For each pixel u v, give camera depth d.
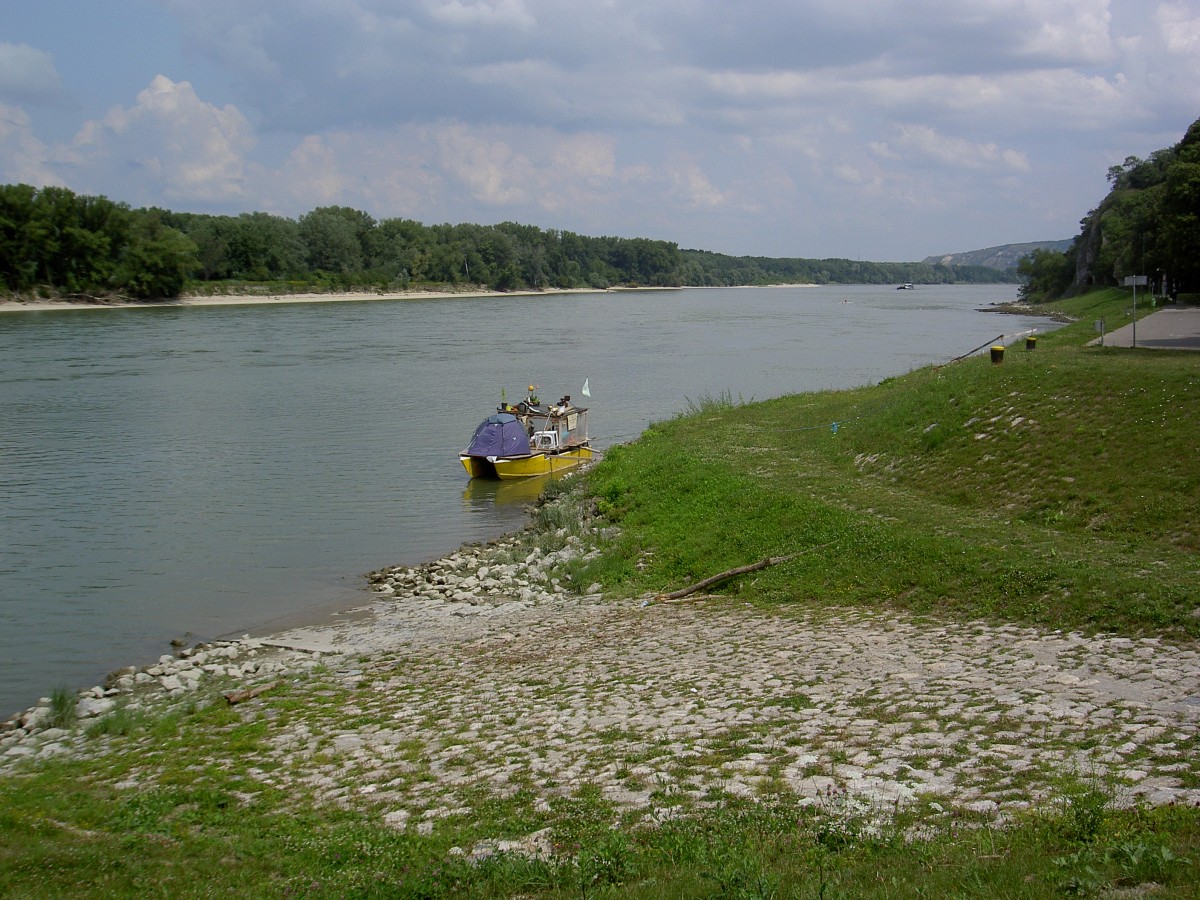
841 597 17.44
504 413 39.25
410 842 8.75
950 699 11.27
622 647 16.34
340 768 11.51
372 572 25.23
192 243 133.62
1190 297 76.38
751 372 64.44
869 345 82.94
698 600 19.39
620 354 77.19
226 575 24.84
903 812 8.24
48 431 44.84
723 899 6.58
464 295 185.25
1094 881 6.12
